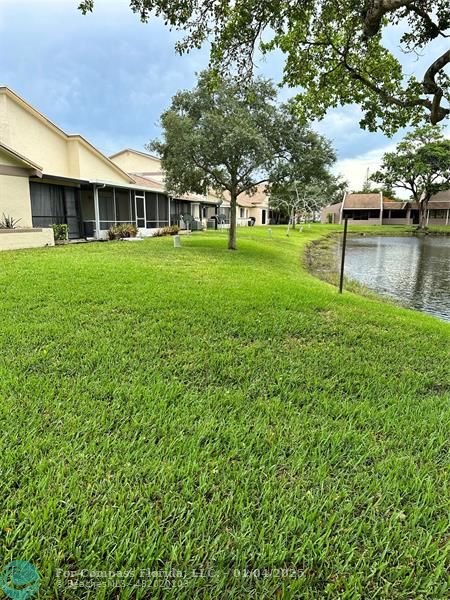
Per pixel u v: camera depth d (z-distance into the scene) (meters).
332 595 1.32
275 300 5.69
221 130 10.70
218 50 5.37
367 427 2.44
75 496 1.67
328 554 1.47
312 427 2.39
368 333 4.46
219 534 1.52
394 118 6.74
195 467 1.92
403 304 8.18
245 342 3.91
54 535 1.48
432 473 2.00
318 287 7.58
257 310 5.10
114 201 17.08
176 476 1.85
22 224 11.80
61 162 15.40
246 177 12.02
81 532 1.49
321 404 2.71
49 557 1.38
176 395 2.70
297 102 7.49
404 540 1.56
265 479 1.88
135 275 6.93
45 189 13.55
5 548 1.40
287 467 1.98
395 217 48.28
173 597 1.28
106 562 1.38
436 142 35.50
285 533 1.55
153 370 3.08
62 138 15.37
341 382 3.11
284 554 1.45
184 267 8.50
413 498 1.81
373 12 4.25
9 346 3.41
